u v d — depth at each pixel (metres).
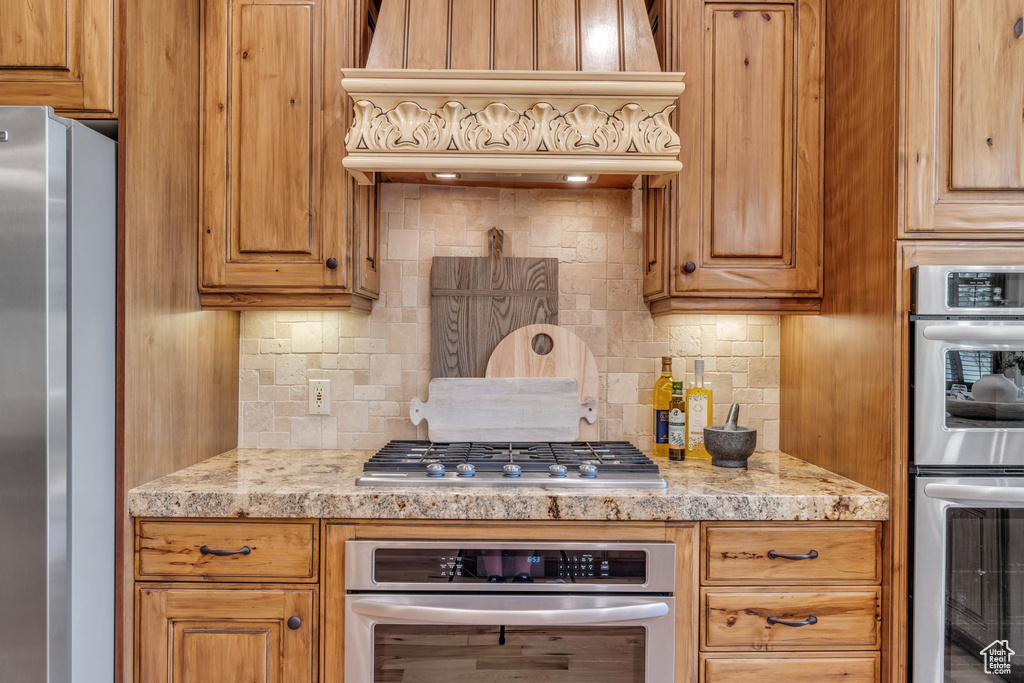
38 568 1.13
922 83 1.32
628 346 1.93
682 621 1.33
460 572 1.33
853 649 1.34
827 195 1.62
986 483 1.31
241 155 1.60
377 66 1.52
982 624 1.31
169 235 1.48
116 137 1.35
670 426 1.76
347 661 1.32
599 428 1.92
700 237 1.62
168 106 1.46
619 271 1.93
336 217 1.60
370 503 1.32
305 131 1.59
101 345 1.26
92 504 1.24
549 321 1.90
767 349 1.93
